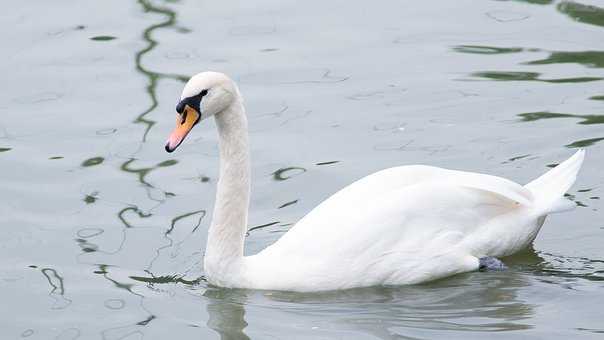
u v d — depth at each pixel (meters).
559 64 19.19
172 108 18.25
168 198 15.89
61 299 13.48
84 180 16.34
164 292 13.70
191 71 19.27
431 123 17.62
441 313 13.05
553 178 14.71
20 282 13.88
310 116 17.92
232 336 12.62
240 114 13.51
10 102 18.61
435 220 13.89
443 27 20.75
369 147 17.00
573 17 20.86
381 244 13.65
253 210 15.67
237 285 13.76
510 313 12.97
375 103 18.28
